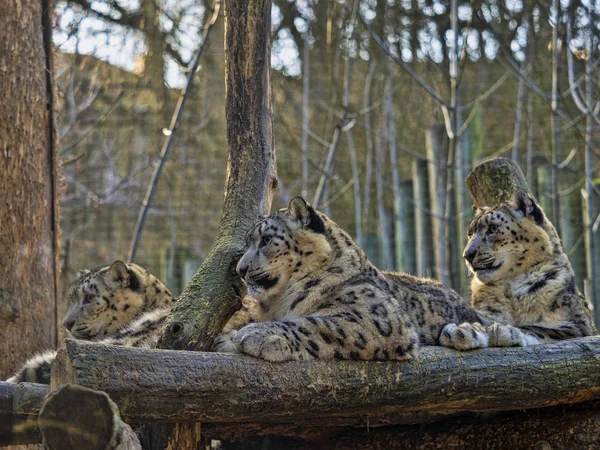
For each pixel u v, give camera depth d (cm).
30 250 674
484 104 1234
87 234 1284
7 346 655
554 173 979
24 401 419
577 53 1115
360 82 1352
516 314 634
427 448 542
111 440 348
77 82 1362
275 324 459
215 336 495
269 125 592
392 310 495
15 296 662
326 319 470
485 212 661
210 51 1323
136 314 675
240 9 590
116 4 1364
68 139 1309
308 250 527
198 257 1249
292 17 1362
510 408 502
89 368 392
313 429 545
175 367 411
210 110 1322
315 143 1360
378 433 555
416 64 1314
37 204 682
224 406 422
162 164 863
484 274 645
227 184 578
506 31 1258
